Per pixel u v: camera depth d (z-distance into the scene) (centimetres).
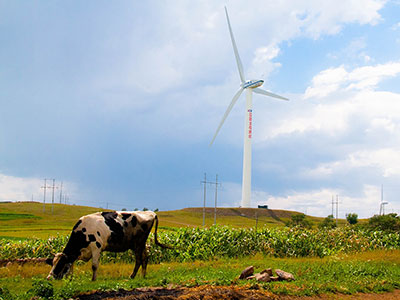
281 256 2205
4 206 10962
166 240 2095
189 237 2152
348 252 2373
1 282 1212
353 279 1370
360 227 2997
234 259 2019
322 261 1788
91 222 1266
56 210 10706
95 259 1248
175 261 1984
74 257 1268
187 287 1087
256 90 10169
